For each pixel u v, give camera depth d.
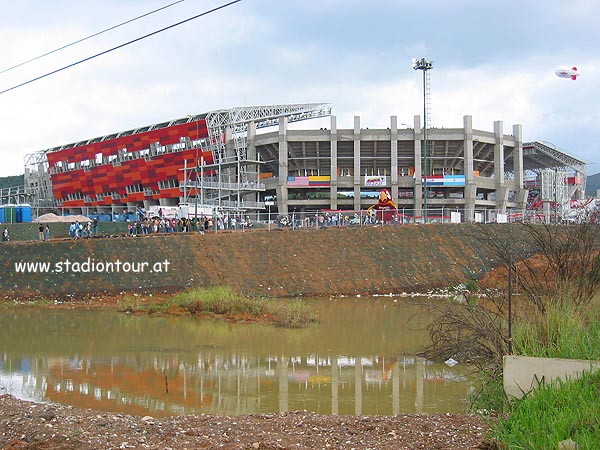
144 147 113.00
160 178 112.06
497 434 11.04
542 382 12.59
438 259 53.59
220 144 103.25
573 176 123.44
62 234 60.41
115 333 30.11
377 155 104.00
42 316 36.41
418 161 99.62
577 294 18.09
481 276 50.75
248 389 19.20
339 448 11.47
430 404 17.25
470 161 100.00
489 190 108.56
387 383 19.86
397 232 56.88
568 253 20.22
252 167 106.31
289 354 24.95
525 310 17.20
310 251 53.66
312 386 19.53
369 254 54.12
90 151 123.44
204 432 12.65
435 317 26.00
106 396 18.31
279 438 12.16
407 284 51.09
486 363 17.89
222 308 36.88
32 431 12.40
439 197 103.69
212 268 49.16
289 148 103.50
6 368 22.27
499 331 16.84
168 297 43.34
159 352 25.39
